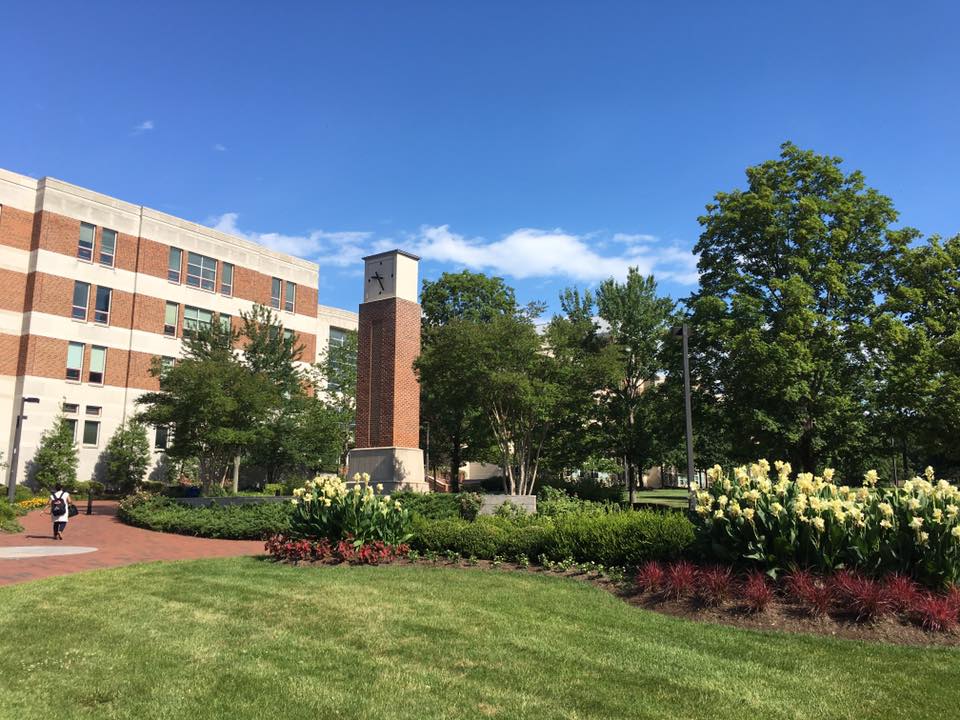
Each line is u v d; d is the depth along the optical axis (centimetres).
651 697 574
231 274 4619
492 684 604
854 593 787
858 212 2656
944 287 2609
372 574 1106
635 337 3403
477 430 3170
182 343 4084
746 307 2570
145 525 2241
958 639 732
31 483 3575
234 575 1112
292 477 3788
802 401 2541
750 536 919
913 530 861
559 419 2783
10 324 3650
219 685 599
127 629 782
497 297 4266
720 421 2794
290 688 592
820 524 866
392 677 620
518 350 2469
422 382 2639
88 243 3934
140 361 4059
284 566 1208
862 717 534
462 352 2448
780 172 2792
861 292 2658
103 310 3953
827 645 718
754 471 1006
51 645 716
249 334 3634
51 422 3669
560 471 3588
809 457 2616
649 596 913
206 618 832
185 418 2661
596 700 567
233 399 2689
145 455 3809
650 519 1095
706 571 905
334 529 1294
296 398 3516
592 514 1283
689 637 747
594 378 2608
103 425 3878
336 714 536
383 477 2533
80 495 3553
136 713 538
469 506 2094
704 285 2930
